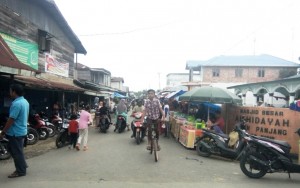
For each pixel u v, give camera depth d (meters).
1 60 7.47
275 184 6.11
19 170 6.08
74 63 22.53
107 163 7.55
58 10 16.38
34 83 11.58
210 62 39.16
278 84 20.48
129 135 13.92
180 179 6.20
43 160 7.83
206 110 13.19
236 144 8.59
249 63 38.34
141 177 6.25
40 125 11.96
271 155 6.64
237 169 7.44
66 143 10.61
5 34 12.12
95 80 38.44
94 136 13.32
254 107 10.80
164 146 10.94
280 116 10.04
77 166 7.14
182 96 11.87
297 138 9.62
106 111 15.17
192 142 10.34
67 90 14.63
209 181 6.14
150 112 8.49
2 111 12.05
